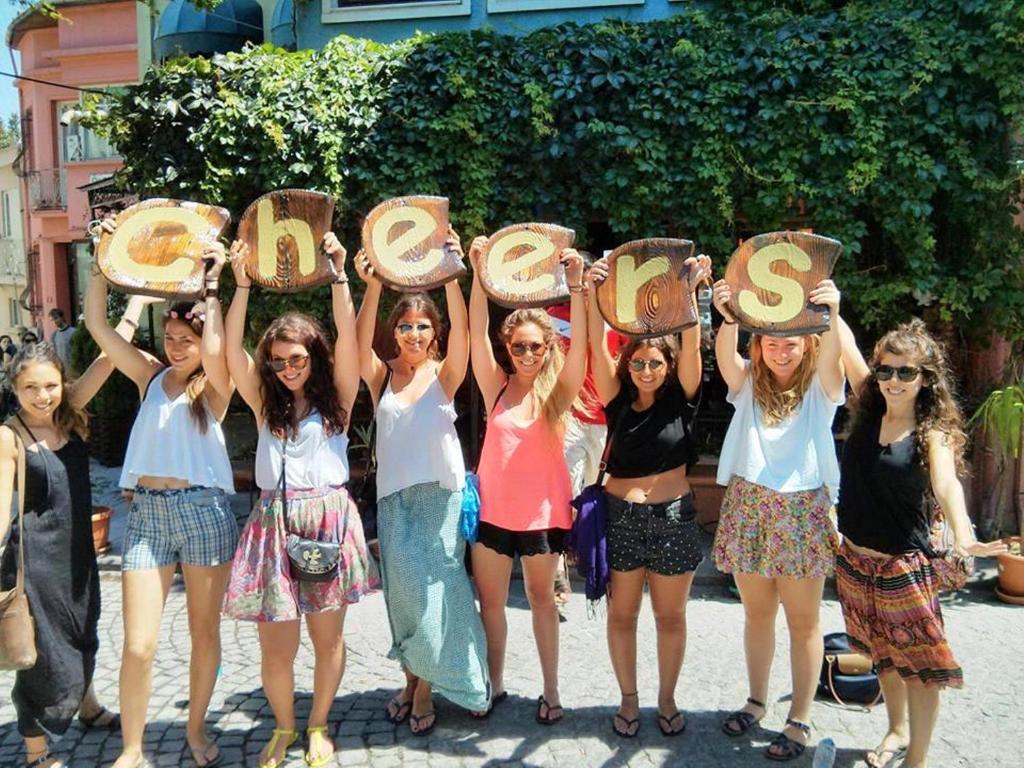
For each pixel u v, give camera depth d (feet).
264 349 10.27
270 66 21.13
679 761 10.54
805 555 10.23
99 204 32.22
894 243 20.08
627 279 10.35
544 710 11.50
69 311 59.36
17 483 9.69
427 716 11.37
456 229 21.42
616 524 10.77
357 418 24.38
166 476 10.02
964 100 19.15
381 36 25.50
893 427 9.85
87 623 10.29
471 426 22.81
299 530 10.05
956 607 16.29
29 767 10.40
